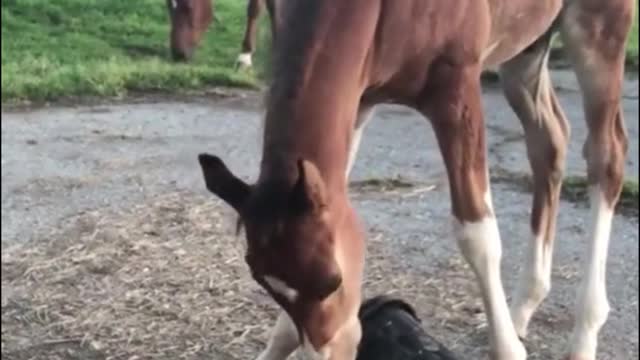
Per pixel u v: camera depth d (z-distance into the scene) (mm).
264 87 3531
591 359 4730
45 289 5430
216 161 3176
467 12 3910
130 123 9570
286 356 4273
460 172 3961
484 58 4242
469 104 3947
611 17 4738
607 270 6039
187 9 6863
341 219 3197
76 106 10234
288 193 3076
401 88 3918
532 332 5160
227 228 6250
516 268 6055
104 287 5457
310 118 3314
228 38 12008
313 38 3443
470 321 5211
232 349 4832
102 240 6098
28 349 4828
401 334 4102
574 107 10594
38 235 6246
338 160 3330
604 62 4773
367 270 5820
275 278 3070
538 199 4973
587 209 7066
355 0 3564
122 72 11055
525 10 4391
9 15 13508
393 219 6773
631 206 7082
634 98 11156
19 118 9656
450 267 5918
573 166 8312
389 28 3736
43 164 8031
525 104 4961
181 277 5570
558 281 5805
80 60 12102
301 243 3039
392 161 8367
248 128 9500
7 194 7148
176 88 10977
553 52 12336
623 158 4844
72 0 13859
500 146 8977
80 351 4824
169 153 8484
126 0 13812
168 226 6359
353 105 3498
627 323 5371
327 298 3100
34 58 11969
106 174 7762
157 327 5031
